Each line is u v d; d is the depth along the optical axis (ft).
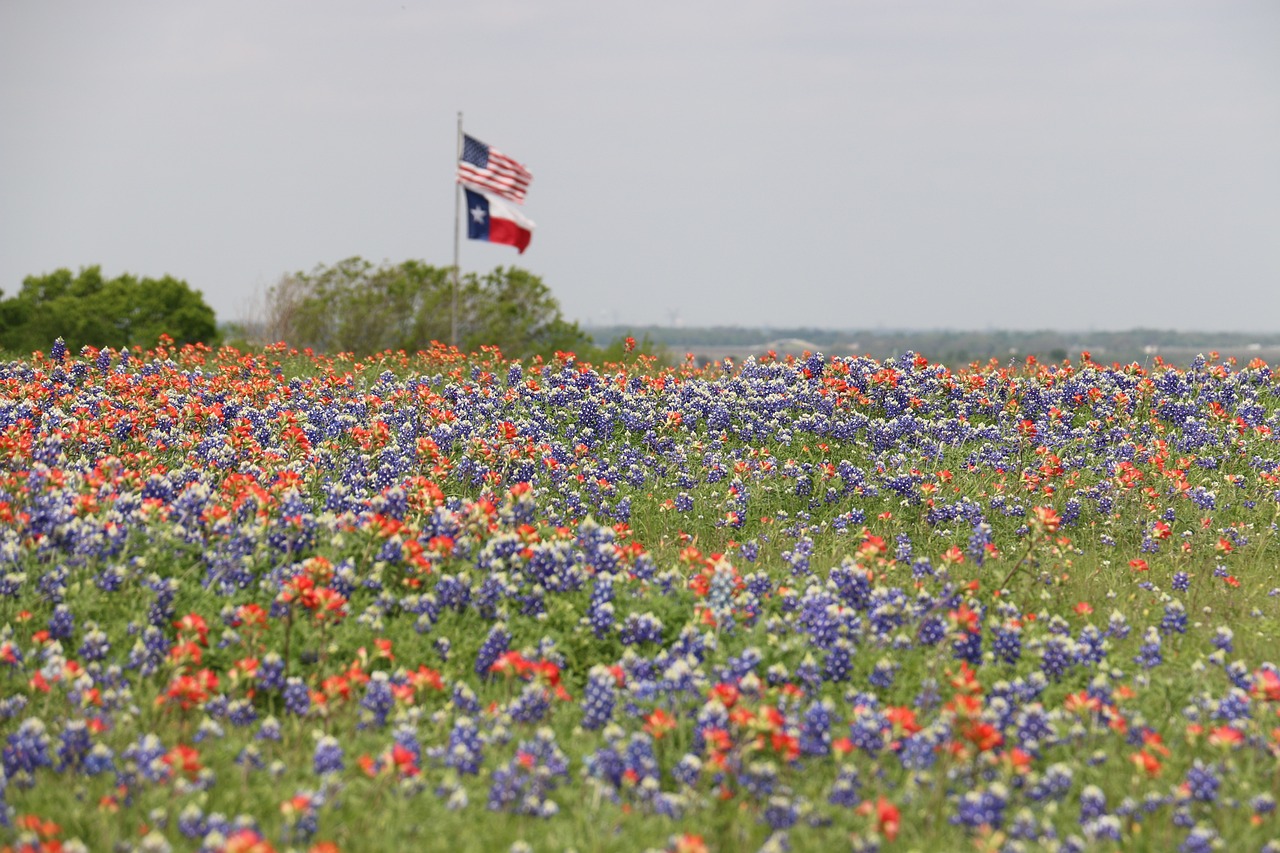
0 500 43.19
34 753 28.63
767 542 52.85
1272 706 34.12
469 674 36.01
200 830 25.89
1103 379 76.48
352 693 33.12
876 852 25.73
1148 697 35.45
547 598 39.52
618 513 54.70
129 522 41.88
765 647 36.55
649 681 33.60
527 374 86.84
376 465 58.59
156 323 273.33
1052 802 28.66
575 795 28.35
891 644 38.01
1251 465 63.46
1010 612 41.39
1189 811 28.30
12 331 257.75
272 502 44.80
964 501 55.57
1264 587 48.49
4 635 34.81
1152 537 52.95
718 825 27.30
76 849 24.03
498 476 55.36
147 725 31.14
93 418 61.05
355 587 39.65
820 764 30.35
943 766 29.14
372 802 27.73
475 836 26.66
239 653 35.32
